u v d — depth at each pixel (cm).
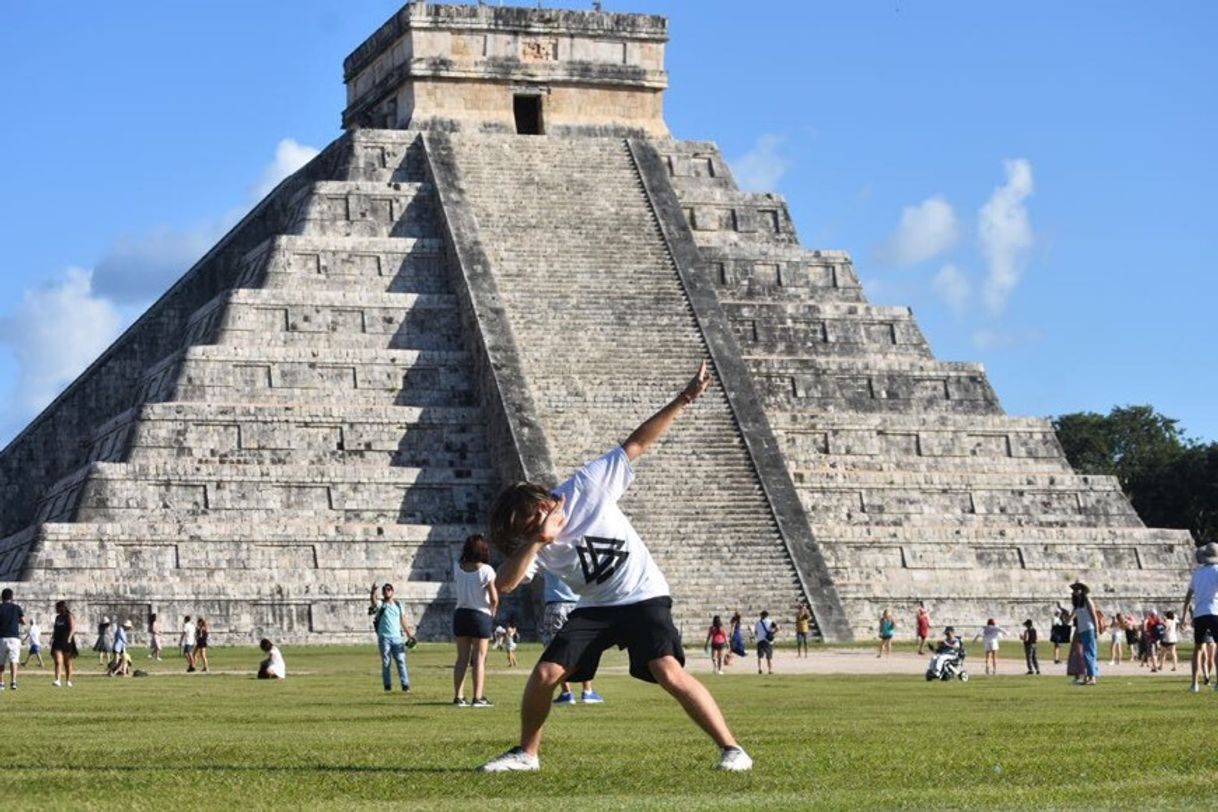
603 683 4791
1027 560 9662
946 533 9588
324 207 10250
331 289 9912
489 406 9338
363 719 3212
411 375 9588
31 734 2802
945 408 10350
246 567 8706
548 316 9662
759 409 9381
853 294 10838
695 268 10100
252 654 7781
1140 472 14975
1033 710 3444
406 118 10706
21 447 10344
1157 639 6500
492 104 10712
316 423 9250
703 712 2044
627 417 9212
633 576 2028
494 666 6234
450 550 8969
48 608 8300
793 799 1811
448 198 10212
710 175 11038
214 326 9688
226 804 1831
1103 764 2150
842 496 9588
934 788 1917
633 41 10919
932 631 9356
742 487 9000
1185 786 1911
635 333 9675
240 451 9125
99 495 8762
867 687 4769
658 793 1888
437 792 1923
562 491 2031
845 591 9250
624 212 10356
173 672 6344
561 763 2194
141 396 10156
